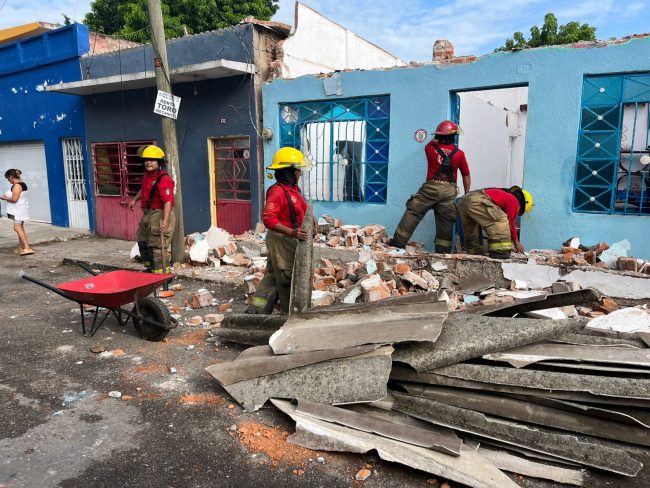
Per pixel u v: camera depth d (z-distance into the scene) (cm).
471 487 271
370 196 841
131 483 283
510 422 316
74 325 558
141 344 496
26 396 387
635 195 638
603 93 632
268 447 315
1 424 345
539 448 292
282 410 340
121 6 1914
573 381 313
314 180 891
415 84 757
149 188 675
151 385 405
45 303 655
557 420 308
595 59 624
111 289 524
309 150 888
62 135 1251
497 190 624
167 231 670
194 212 1047
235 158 976
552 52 649
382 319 377
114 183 1178
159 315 488
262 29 919
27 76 1288
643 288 531
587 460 283
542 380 317
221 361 452
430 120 752
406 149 780
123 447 317
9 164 1422
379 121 811
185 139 1029
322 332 377
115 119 1134
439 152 681
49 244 1121
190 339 507
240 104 938
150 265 702
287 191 461
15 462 300
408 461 284
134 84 1015
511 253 633
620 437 299
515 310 393
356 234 740
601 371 326
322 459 303
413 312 378
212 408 366
